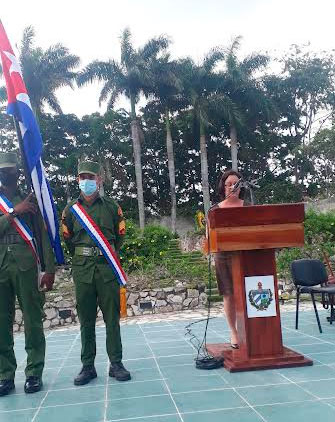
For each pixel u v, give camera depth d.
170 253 15.43
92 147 30.47
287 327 5.77
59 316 9.05
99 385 3.56
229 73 28.39
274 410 2.74
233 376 3.54
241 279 3.80
